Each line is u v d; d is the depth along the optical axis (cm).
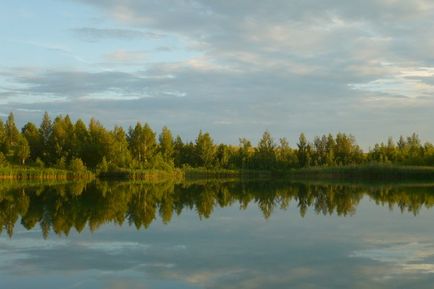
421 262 1441
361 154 12569
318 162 12356
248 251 1627
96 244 1783
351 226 2227
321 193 4538
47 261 1489
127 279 1270
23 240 1880
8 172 8931
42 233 2048
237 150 14225
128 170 10412
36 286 1218
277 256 1541
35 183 7338
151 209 3038
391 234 1978
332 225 2267
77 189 5497
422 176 8994
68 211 2920
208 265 1420
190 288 1183
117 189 5516
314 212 2834
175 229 2158
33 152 11781
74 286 1213
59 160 10500
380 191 4797
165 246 1730
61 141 11550
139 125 11925
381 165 9369
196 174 12719
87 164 11262
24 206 3269
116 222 2397
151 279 1266
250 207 3158
